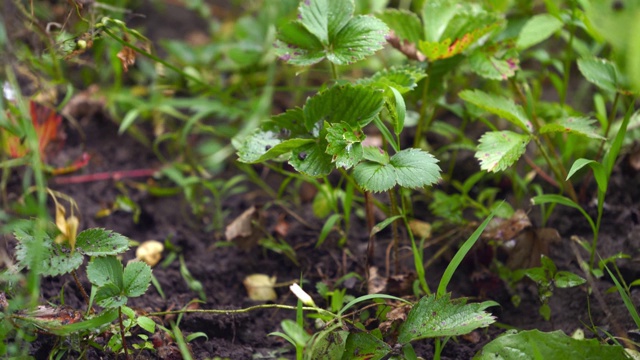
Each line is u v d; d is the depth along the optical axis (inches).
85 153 56.3
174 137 58.4
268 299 51.9
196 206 56.1
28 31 50.7
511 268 51.3
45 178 55.3
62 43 50.6
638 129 53.1
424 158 47.1
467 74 58.2
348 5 49.7
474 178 52.9
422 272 49.3
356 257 53.1
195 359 48.8
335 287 51.6
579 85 60.3
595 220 52.8
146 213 55.7
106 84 60.9
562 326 49.9
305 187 56.7
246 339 50.1
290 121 49.0
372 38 49.0
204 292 52.1
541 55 56.0
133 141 59.6
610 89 50.8
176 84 60.2
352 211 55.2
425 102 52.7
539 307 50.6
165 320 49.9
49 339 47.8
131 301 50.7
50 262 46.1
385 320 48.7
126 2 65.6
